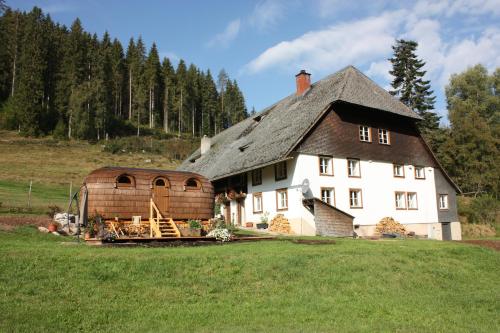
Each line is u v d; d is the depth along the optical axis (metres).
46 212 25.88
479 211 47.03
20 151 72.75
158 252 13.41
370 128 32.09
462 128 58.22
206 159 43.16
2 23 105.06
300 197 27.11
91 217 18.89
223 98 140.50
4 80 101.38
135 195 20.45
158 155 84.94
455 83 71.94
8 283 9.98
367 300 11.58
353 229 27.23
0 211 24.66
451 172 59.59
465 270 16.11
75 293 10.02
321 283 12.56
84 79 101.62
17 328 8.04
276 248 15.74
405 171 33.75
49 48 103.94
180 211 21.86
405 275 14.33
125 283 10.91
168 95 120.44
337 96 29.64
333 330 9.03
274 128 34.31
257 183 31.89
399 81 59.12
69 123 91.38
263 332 8.71
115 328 8.67
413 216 33.59
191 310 9.90
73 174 60.16
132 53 132.50
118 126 102.88
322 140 28.95
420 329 9.50
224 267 12.80
